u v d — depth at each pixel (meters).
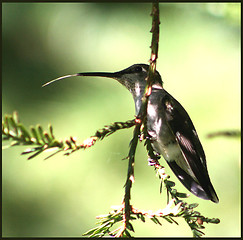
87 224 10.80
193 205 3.82
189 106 11.44
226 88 11.20
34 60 11.57
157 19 4.14
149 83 4.12
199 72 11.58
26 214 10.97
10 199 10.96
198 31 10.91
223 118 11.10
